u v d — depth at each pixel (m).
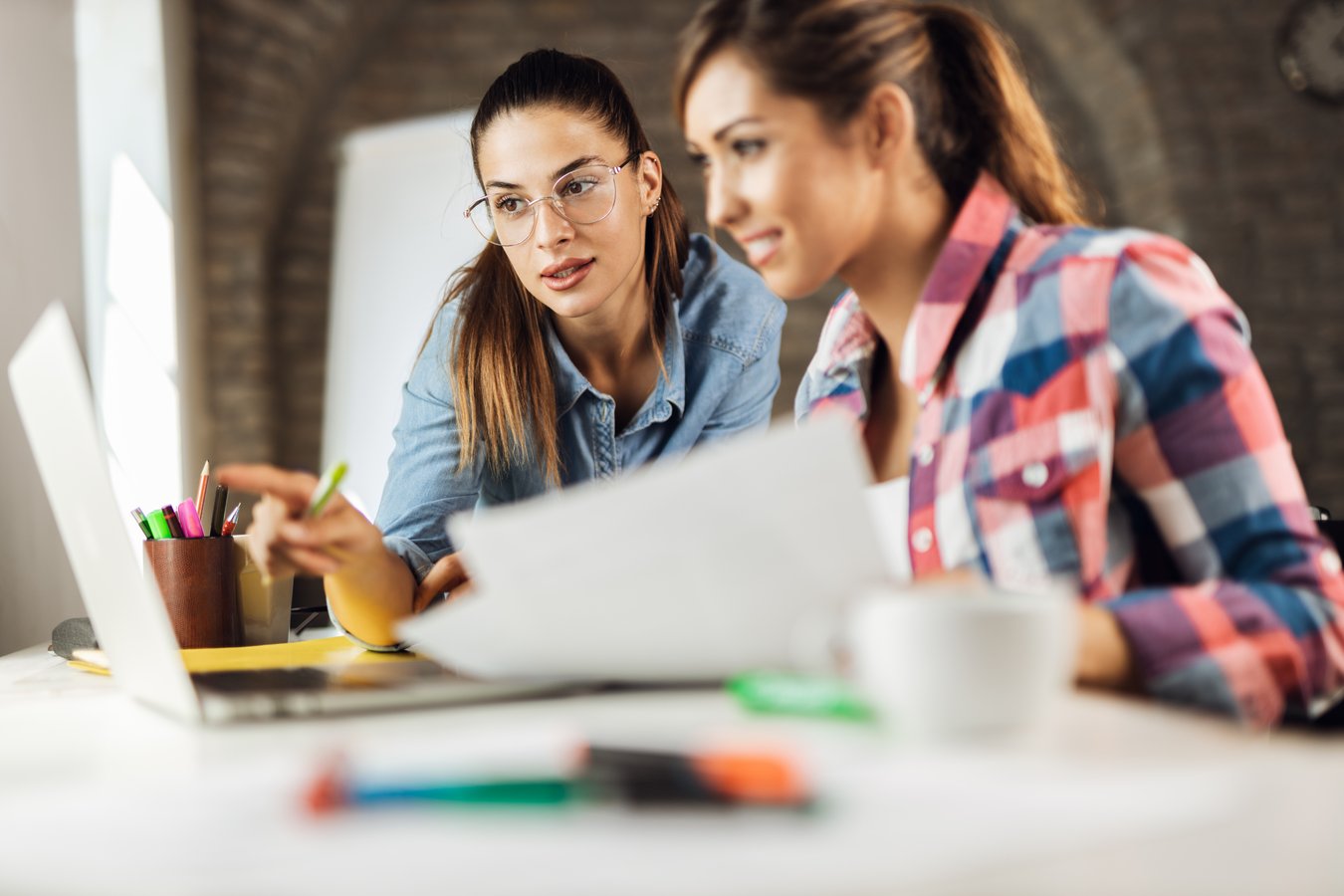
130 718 0.76
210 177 4.10
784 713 0.64
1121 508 0.97
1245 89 4.65
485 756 0.54
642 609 0.69
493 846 0.41
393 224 3.76
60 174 2.36
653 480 0.67
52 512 1.97
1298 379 4.63
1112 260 0.95
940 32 1.02
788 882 0.38
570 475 1.63
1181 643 0.78
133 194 3.40
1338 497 4.60
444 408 1.54
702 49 0.92
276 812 0.46
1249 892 0.37
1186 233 4.66
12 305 2.04
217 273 4.11
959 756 0.53
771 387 1.75
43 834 0.45
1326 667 0.80
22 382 0.85
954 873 0.38
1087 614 0.79
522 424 1.54
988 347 0.99
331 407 3.73
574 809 0.45
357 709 0.72
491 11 4.57
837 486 0.66
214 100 4.11
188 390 3.73
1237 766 0.52
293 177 4.46
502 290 1.56
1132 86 4.64
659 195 1.60
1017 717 0.56
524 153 1.48
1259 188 4.66
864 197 0.96
